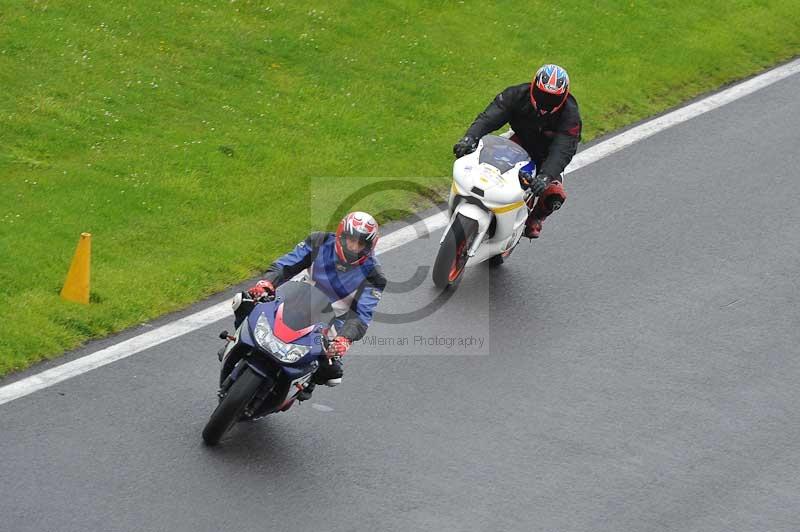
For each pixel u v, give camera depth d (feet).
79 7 176.45
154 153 150.00
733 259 142.41
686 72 192.95
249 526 91.81
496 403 111.86
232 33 179.52
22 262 123.24
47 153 145.79
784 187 160.76
